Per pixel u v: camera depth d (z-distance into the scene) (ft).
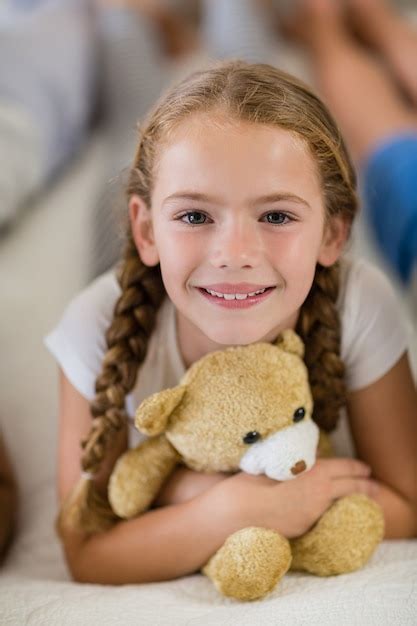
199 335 2.45
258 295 2.21
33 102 4.93
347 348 2.68
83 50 5.72
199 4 7.29
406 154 4.41
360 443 2.85
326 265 2.49
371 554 2.35
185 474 2.45
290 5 6.58
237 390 2.19
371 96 5.46
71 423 2.74
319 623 1.95
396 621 1.95
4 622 2.08
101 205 4.36
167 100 2.31
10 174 4.33
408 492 2.78
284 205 2.12
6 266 4.16
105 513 2.57
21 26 5.72
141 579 2.47
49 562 2.83
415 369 3.26
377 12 6.16
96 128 6.00
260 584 2.14
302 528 2.31
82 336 2.68
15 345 3.56
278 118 2.14
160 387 2.60
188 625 2.00
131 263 2.56
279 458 2.19
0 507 2.85
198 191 2.09
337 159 2.34
